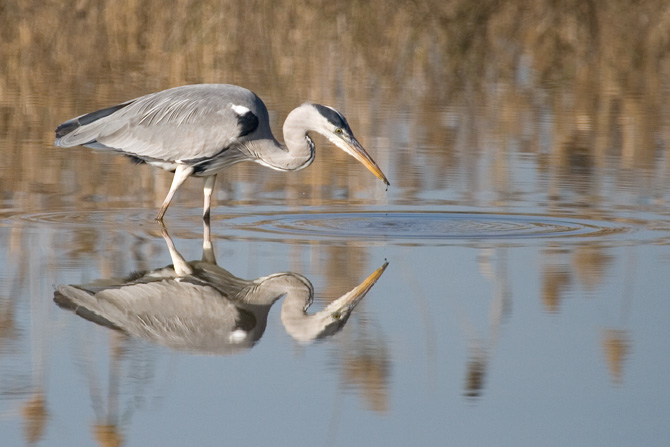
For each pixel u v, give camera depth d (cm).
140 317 923
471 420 722
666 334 880
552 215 1324
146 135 1270
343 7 2702
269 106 2045
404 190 1466
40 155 1653
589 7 2842
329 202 1398
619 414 729
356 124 1941
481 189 1472
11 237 1184
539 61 2800
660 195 1434
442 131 1900
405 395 763
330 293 993
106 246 1151
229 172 1606
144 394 760
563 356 835
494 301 968
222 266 1076
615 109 2164
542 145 1794
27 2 2642
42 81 2330
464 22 2714
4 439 692
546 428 708
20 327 891
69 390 767
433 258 1112
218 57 2602
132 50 2680
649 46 2853
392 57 2642
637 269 1066
